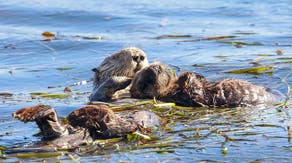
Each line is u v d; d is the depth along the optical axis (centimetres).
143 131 2642
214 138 2555
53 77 4081
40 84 3912
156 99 3138
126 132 2550
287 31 5409
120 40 5141
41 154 2380
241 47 4759
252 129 2670
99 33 5459
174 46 4844
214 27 5694
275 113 2952
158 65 3134
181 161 2292
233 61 4228
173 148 2441
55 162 2308
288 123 2756
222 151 2377
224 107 3088
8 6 6475
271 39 5050
